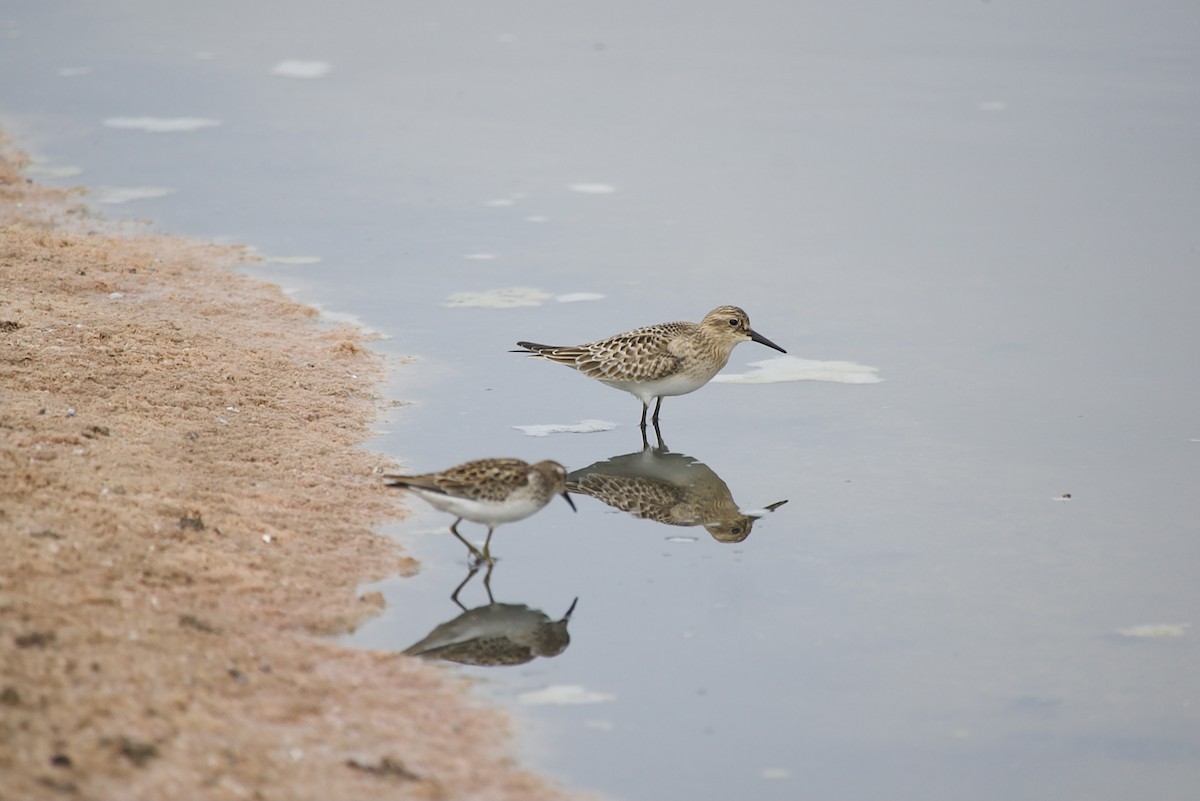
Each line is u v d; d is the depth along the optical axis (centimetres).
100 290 1795
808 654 1123
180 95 2864
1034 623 1177
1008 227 2233
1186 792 959
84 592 1021
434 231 2184
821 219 2275
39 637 934
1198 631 1166
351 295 1912
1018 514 1376
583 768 945
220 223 2167
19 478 1182
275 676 988
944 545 1314
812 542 1323
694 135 2686
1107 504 1398
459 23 3491
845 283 2016
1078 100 2847
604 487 1448
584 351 1623
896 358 1783
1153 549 1305
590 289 1972
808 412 1642
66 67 3036
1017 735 1021
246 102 2836
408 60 3158
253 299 1852
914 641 1148
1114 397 1659
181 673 947
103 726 862
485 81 3011
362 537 1258
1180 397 1656
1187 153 2539
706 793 929
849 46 3281
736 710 1038
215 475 1309
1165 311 1914
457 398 1619
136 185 2328
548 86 2977
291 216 2220
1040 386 1692
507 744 964
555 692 1049
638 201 2345
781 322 1884
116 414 1394
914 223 2256
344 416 1526
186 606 1057
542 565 1271
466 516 1212
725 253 2122
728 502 1410
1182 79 2961
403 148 2588
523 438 1534
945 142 2634
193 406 1463
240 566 1144
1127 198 2347
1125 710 1055
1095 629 1170
